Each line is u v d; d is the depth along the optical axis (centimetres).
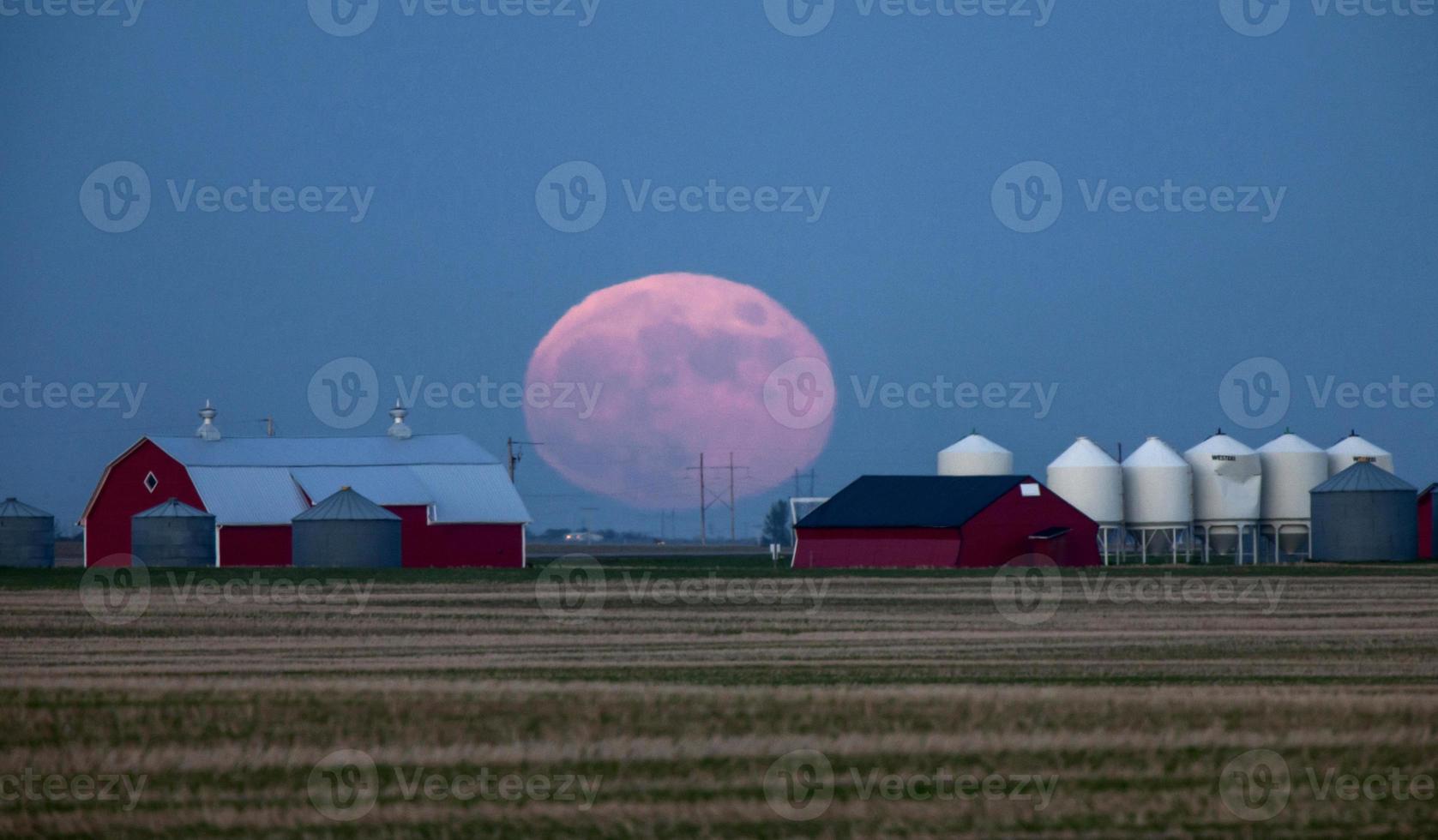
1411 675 6069
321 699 5231
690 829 3678
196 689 5478
